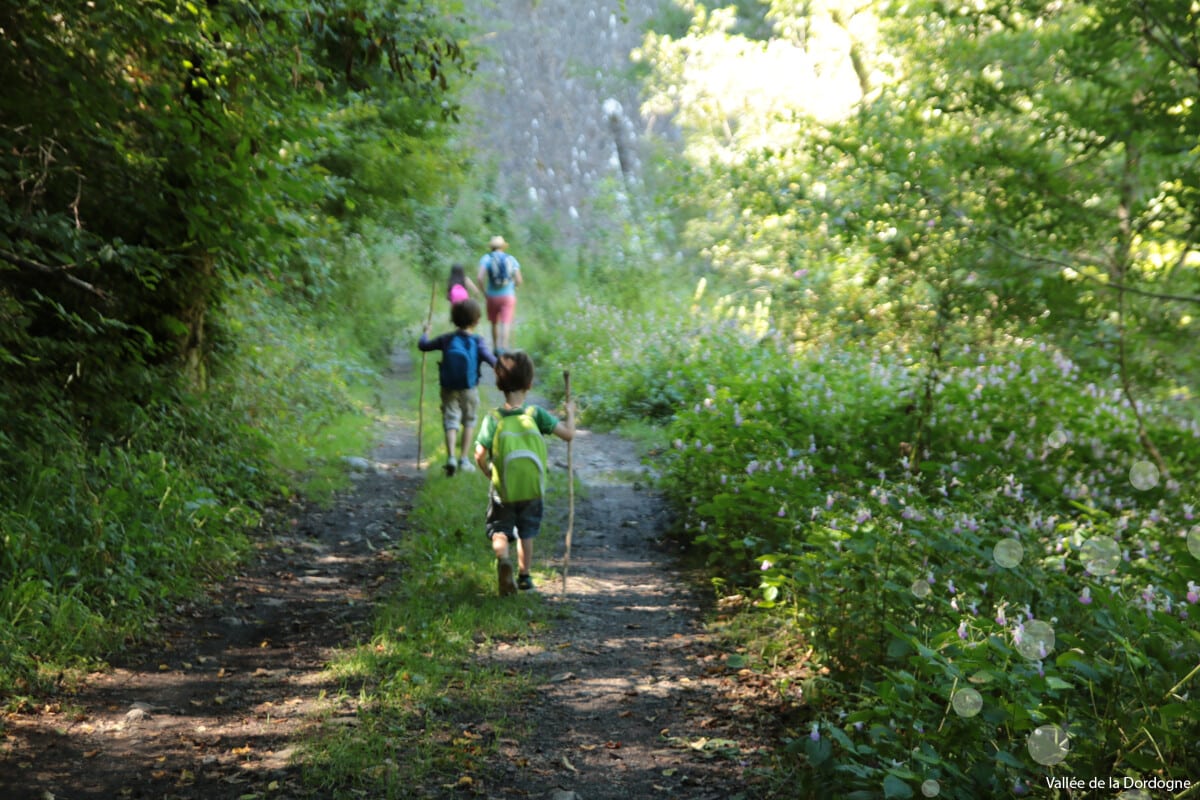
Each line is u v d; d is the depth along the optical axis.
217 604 6.50
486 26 27.67
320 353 13.93
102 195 7.60
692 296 18.34
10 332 6.86
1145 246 8.16
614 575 7.52
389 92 10.66
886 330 12.48
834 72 16.66
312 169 8.24
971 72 8.16
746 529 7.39
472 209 26.81
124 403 7.90
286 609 6.54
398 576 7.25
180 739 4.56
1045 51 7.53
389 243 20.86
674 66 19.78
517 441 6.72
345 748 4.41
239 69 6.98
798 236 13.37
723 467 8.07
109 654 5.51
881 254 8.97
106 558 6.12
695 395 11.45
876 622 4.91
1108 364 9.06
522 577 6.82
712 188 12.86
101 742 4.50
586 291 21.77
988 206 7.88
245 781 4.16
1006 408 8.80
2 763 4.21
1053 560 5.32
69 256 7.25
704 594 7.05
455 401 10.20
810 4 15.80
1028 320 8.43
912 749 3.57
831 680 4.89
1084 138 7.35
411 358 19.59
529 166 37.38
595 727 4.83
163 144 7.20
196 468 8.09
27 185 7.31
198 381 9.10
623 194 27.80
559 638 6.09
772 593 5.75
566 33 39.28
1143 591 4.51
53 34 6.33
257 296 12.06
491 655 5.73
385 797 4.05
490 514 6.80
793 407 8.66
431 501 9.08
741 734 4.74
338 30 8.38
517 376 6.88
